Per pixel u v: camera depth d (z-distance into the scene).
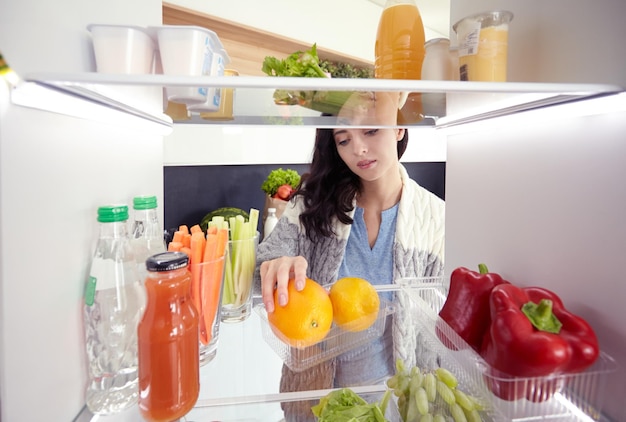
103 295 0.48
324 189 1.54
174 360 0.43
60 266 0.43
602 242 0.44
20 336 0.36
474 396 0.45
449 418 0.46
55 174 0.41
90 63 0.47
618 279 0.42
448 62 0.57
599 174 0.44
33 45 0.36
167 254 0.46
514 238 0.60
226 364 0.64
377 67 0.59
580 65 0.46
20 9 0.34
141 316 0.47
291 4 2.27
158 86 0.35
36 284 0.38
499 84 0.38
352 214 1.57
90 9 0.47
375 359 0.62
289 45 2.29
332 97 0.47
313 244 1.60
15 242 0.35
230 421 0.52
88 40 0.46
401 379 0.52
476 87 0.38
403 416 0.50
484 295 0.49
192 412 0.53
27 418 0.37
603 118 0.44
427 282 0.74
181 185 2.12
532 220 0.56
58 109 0.40
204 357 0.63
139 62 0.43
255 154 2.31
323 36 2.48
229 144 2.22
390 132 1.42
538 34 0.53
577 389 0.40
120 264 0.49
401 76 0.56
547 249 0.53
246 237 0.80
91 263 0.50
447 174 0.81
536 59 0.54
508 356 0.40
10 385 0.34
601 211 0.44
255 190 2.35
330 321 0.62
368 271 1.58
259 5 2.12
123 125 0.59
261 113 0.61
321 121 0.73
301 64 0.62
